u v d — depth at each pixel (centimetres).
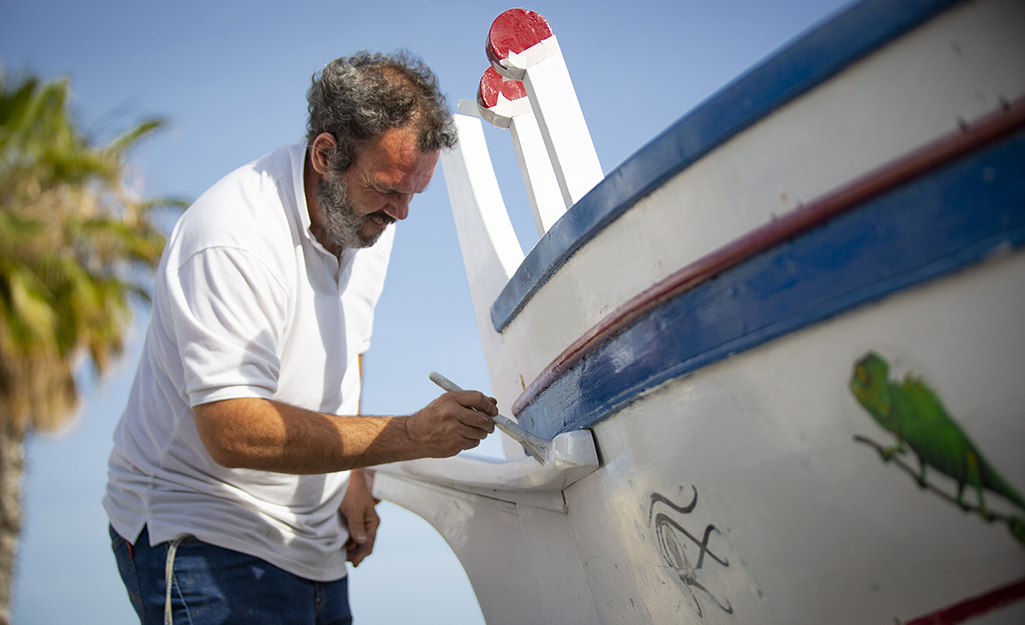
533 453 136
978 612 78
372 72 141
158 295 140
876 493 81
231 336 130
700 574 106
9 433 637
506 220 202
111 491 153
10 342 609
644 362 106
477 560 182
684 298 98
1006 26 70
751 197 88
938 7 72
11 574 633
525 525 170
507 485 158
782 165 85
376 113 136
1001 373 71
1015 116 69
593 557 145
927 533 79
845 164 79
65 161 666
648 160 99
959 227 72
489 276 196
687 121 93
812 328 83
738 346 90
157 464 144
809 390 84
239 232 135
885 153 76
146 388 150
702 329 95
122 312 687
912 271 75
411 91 140
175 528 137
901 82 75
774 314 86
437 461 185
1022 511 72
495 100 177
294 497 152
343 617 165
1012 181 69
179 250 138
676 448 103
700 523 103
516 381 182
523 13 157
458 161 211
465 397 133
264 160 152
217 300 131
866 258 78
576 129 150
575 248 119
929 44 73
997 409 72
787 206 84
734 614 104
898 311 77
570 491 148
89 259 689
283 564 145
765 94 84
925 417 76
